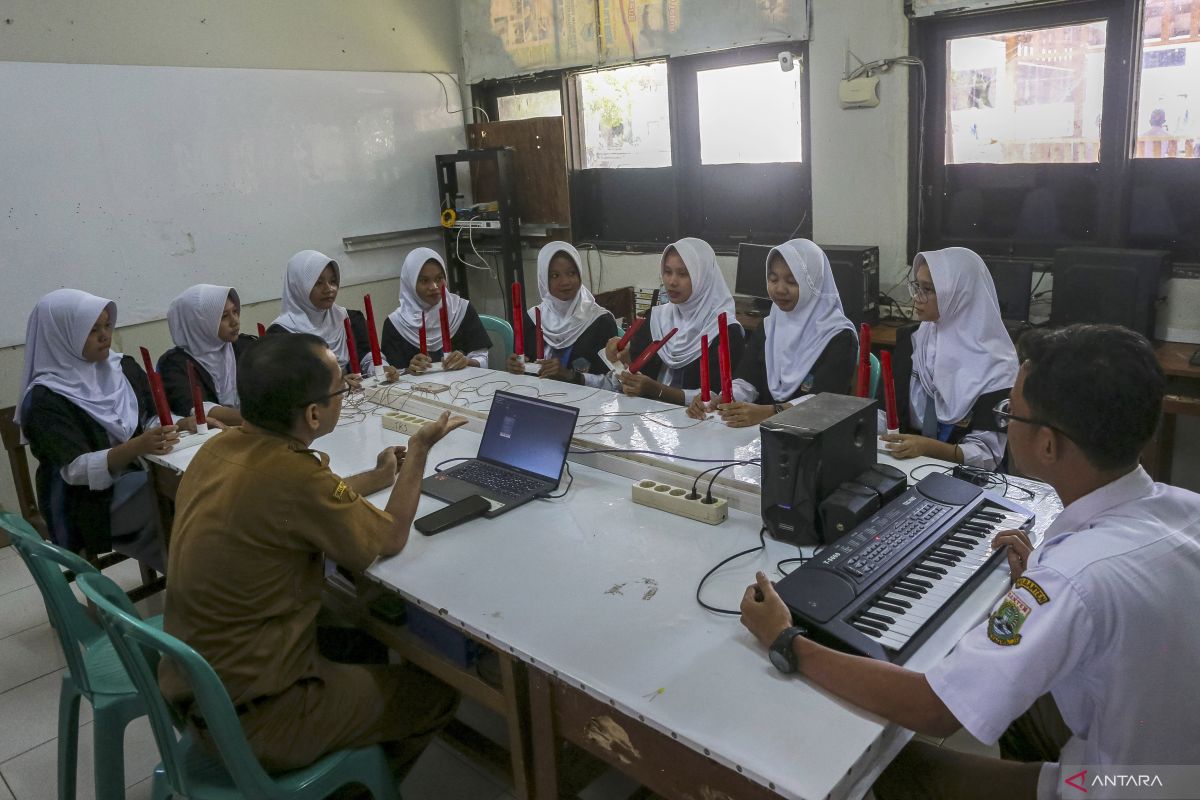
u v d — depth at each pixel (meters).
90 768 2.13
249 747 1.40
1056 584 1.01
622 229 4.98
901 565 1.44
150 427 2.69
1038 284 3.52
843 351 2.57
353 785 1.72
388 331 3.52
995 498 1.69
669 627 1.39
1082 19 3.28
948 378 2.29
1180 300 3.17
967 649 1.06
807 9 3.86
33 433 2.57
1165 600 1.00
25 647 2.74
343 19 4.68
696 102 4.46
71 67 3.77
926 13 3.54
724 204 4.54
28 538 1.64
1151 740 1.03
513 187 5.06
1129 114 3.24
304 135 4.58
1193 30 3.05
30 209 3.71
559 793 1.43
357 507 1.56
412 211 5.14
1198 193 3.18
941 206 3.80
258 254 4.48
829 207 4.07
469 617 1.46
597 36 4.62
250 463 1.47
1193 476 3.22
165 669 1.51
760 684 1.23
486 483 2.02
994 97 3.56
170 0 4.04
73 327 2.60
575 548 1.69
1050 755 1.47
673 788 1.23
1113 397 1.02
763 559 1.60
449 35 5.19
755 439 2.12
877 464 1.77
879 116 3.79
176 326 2.98
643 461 2.02
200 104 4.18
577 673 1.28
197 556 1.44
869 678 1.13
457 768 2.08
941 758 1.31
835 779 1.04
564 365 3.50
